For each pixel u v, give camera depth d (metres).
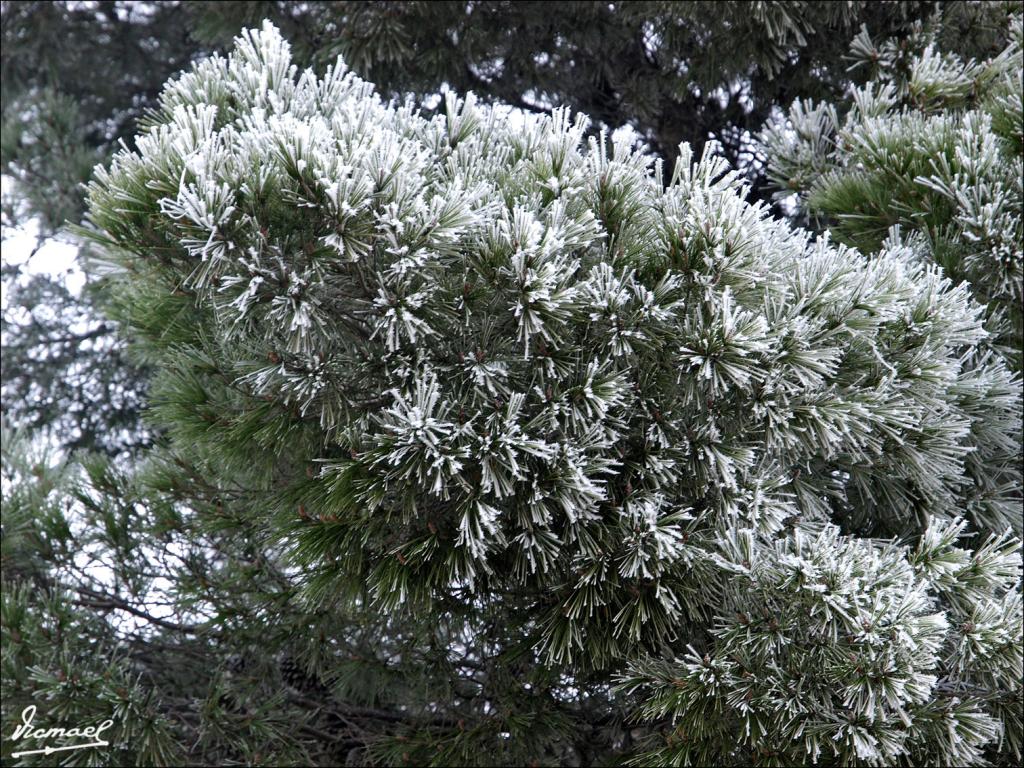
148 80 6.41
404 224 3.19
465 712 3.72
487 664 3.67
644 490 3.36
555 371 3.31
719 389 3.38
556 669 3.56
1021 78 3.87
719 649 3.33
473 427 3.29
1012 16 4.15
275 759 3.74
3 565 3.84
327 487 3.35
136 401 5.98
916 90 4.03
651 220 3.40
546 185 3.36
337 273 3.29
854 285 3.40
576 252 3.39
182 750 3.74
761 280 3.32
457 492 3.36
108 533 3.87
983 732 3.32
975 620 3.36
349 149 3.22
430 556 3.31
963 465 3.67
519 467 3.25
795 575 3.28
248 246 3.19
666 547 3.29
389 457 3.21
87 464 3.95
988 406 3.69
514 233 3.23
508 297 3.30
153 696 3.75
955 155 3.75
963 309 3.49
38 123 5.82
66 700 3.62
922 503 3.63
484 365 3.29
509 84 4.81
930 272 3.51
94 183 3.26
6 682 3.64
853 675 3.25
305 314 3.19
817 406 3.35
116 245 3.29
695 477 3.40
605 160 3.40
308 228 3.23
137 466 4.00
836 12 4.29
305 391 3.31
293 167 3.16
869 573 3.28
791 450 3.47
